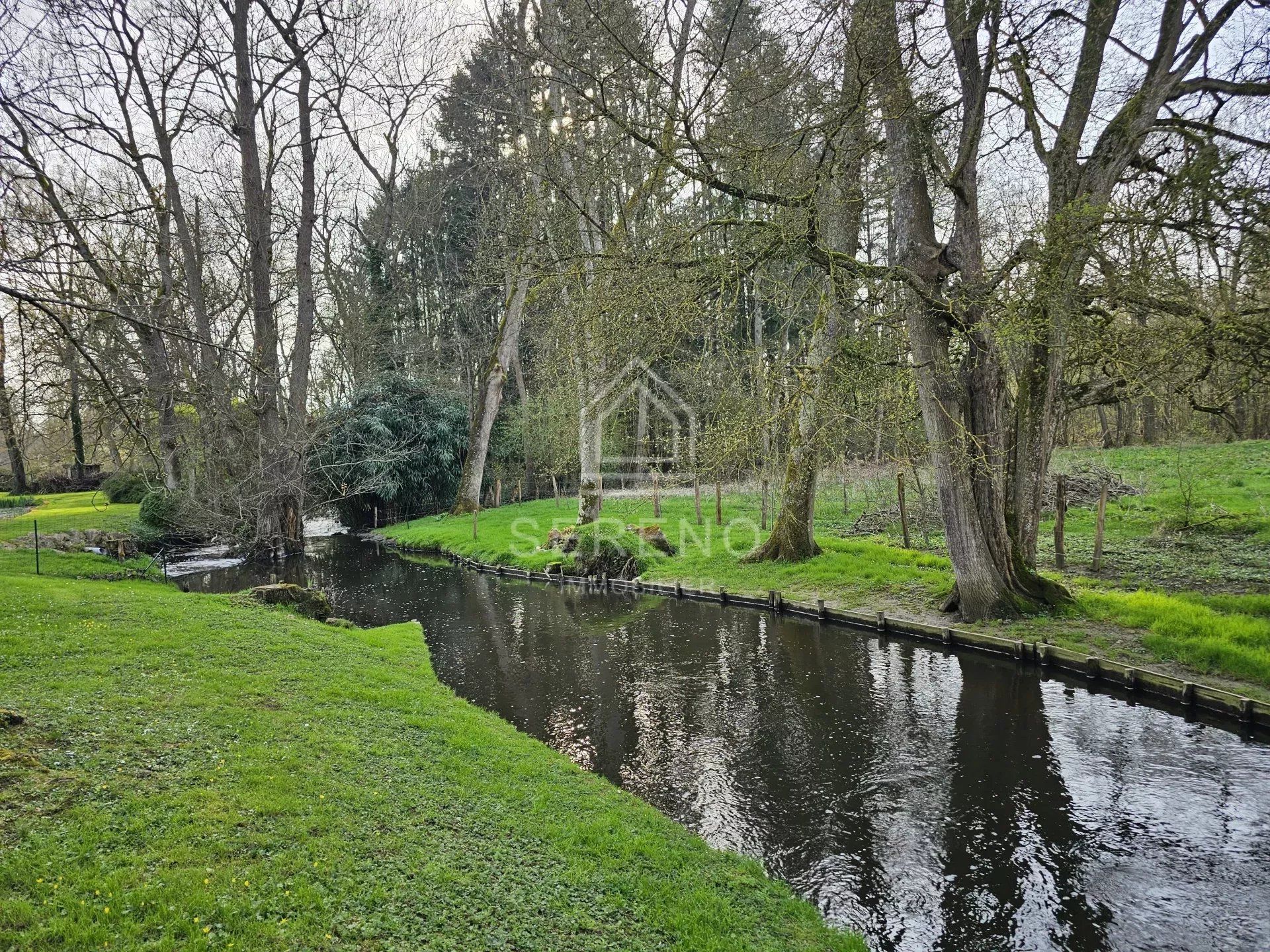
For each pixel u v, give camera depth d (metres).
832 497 27.59
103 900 3.76
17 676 7.16
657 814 6.65
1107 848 6.28
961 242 11.64
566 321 12.86
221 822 4.75
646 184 13.32
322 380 34.47
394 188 36.28
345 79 23.17
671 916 4.88
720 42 12.80
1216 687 8.98
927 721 9.08
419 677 10.04
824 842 6.48
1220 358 10.66
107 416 8.69
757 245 10.55
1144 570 14.39
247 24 21.80
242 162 22.12
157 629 9.80
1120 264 10.38
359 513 36.06
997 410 12.16
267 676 8.48
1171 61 10.70
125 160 21.39
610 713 9.71
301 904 4.05
